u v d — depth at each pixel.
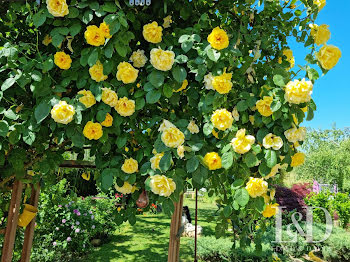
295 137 1.50
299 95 1.39
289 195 6.62
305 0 1.71
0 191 1.97
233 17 1.78
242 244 1.84
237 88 1.65
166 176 1.45
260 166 1.52
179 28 1.59
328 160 11.45
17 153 1.63
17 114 1.55
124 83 1.58
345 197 7.61
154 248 5.20
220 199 1.88
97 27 1.47
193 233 6.05
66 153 2.73
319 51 1.46
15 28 1.71
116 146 1.73
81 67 1.58
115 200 5.84
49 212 4.27
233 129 1.57
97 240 5.28
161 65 1.45
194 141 1.58
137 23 1.60
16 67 1.52
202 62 1.49
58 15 1.42
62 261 4.20
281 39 1.90
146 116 1.84
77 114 1.46
